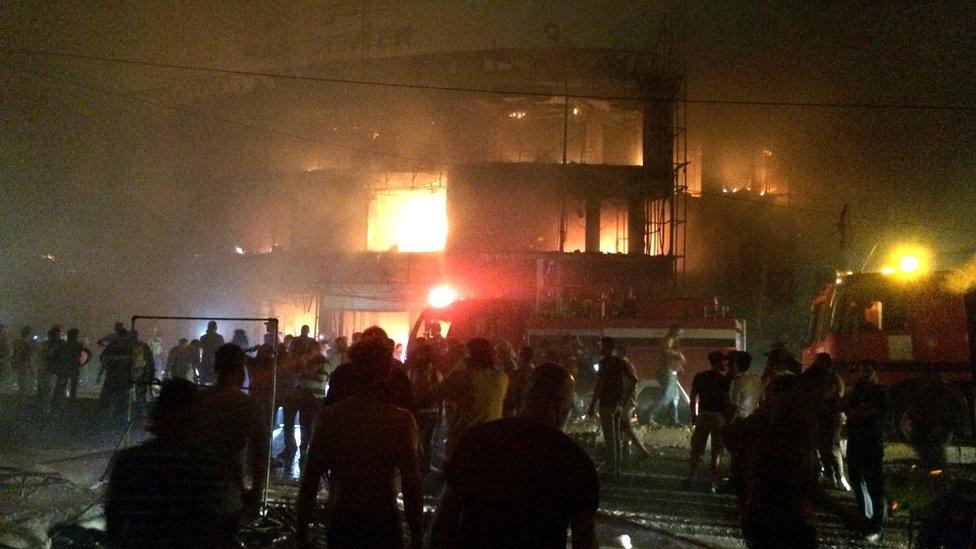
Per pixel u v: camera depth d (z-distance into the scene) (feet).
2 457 39.93
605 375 41.29
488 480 11.31
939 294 49.83
